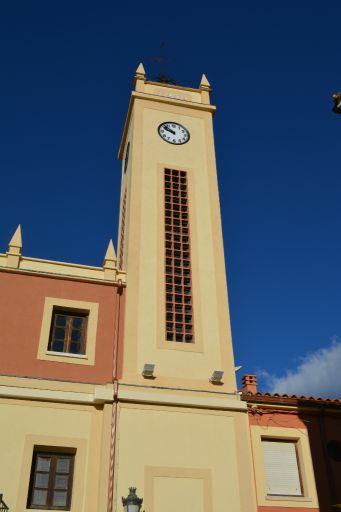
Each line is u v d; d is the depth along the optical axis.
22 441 16.66
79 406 17.77
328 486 18.52
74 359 18.67
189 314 21.33
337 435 19.72
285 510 17.67
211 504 16.92
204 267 22.78
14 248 20.69
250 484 17.55
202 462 17.62
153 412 18.17
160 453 17.44
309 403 20.02
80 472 16.59
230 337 21.02
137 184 24.50
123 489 16.48
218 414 18.72
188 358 19.97
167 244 23.08
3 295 19.39
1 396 17.23
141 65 29.98
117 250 27.27
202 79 30.78
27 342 18.59
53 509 16.02
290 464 18.92
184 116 28.30
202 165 26.41
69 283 20.41
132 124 27.80
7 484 15.85
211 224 24.31
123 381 18.64
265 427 19.20
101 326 19.72
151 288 21.38
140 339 19.92
